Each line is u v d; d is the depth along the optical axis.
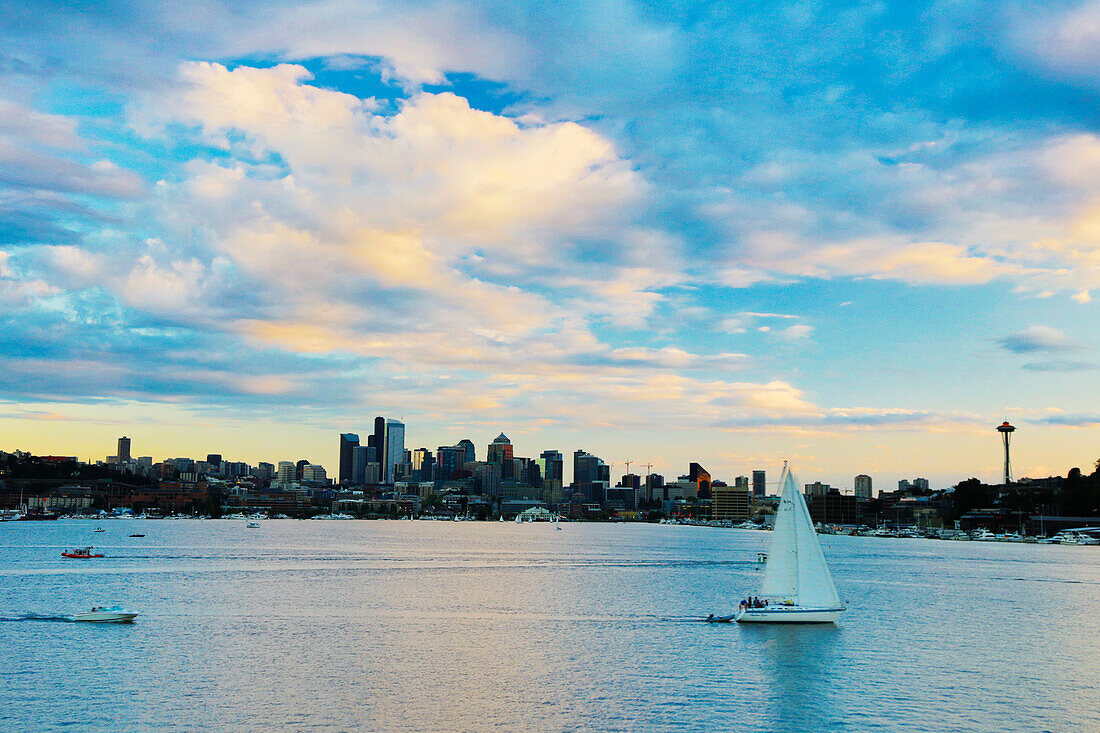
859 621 137.88
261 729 78.00
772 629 127.75
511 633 124.75
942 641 121.62
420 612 145.00
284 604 152.38
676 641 118.62
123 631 121.69
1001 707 87.56
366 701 86.69
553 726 80.00
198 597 160.75
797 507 133.00
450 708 84.75
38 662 101.38
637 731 78.94
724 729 79.94
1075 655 113.19
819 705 87.62
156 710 82.94
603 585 197.00
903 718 83.75
